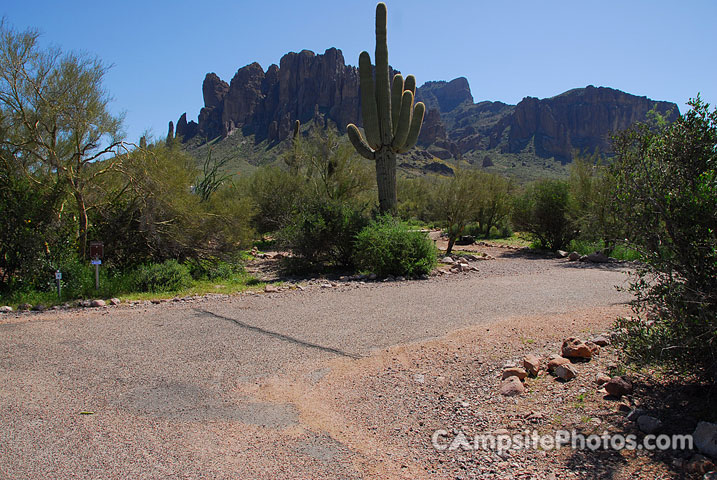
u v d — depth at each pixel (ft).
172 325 23.80
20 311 27.84
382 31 50.01
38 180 35.24
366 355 18.69
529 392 14.15
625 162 12.89
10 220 32.89
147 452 11.56
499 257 57.62
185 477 10.49
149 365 17.90
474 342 19.31
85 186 36.86
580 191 56.90
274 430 12.84
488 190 90.79
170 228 41.14
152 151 39.50
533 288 31.94
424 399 14.65
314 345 20.10
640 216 12.23
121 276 36.58
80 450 11.60
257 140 507.71
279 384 16.06
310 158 79.05
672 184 12.02
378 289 33.60
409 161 368.89
